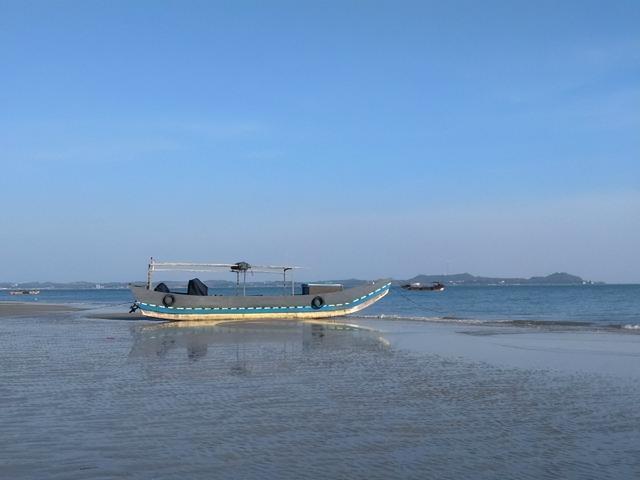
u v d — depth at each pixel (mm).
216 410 11742
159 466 8406
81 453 8953
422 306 71688
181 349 22125
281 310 39812
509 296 111938
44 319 42250
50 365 17750
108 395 13141
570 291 152250
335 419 11102
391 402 12562
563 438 9977
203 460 8688
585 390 13953
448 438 9938
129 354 20531
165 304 38125
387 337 27031
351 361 18797
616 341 25172
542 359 19328
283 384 14570
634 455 9086
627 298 95750
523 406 12258
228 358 19516
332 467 8461
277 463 8602
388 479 8008
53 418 11039
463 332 29766
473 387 14266
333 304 40594
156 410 11703
